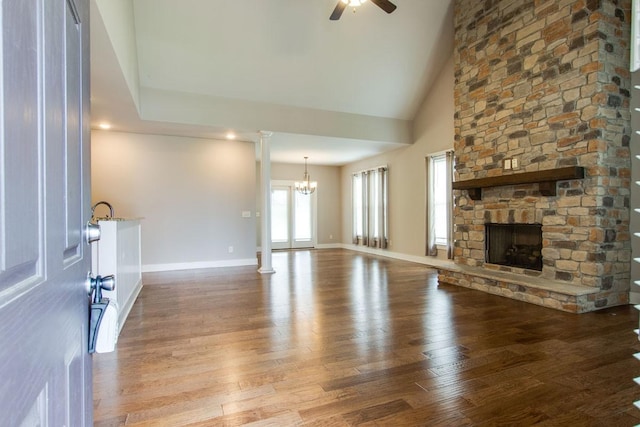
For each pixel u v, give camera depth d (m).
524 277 4.33
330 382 2.18
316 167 10.52
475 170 5.06
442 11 5.37
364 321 3.36
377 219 8.61
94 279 0.93
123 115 5.09
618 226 3.77
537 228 4.49
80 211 0.81
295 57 5.36
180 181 6.50
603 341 2.82
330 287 4.91
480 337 2.92
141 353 2.63
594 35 3.65
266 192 6.12
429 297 4.29
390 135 7.09
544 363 2.42
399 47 5.65
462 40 5.25
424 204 7.06
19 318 0.46
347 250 9.81
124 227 3.55
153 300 4.20
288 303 4.04
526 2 4.32
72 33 0.74
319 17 4.89
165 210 6.41
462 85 5.27
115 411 1.87
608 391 2.05
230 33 4.84
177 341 2.87
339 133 6.63
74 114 0.76
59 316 0.63
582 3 3.75
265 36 4.98
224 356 2.57
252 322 3.35
